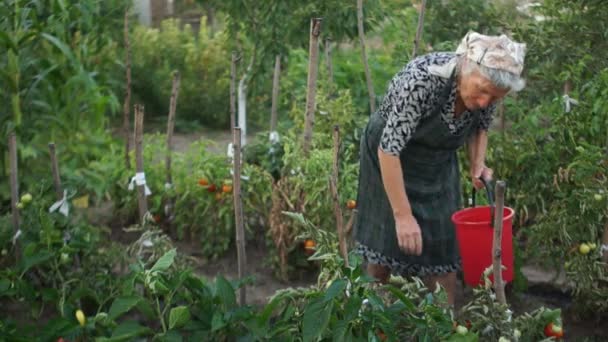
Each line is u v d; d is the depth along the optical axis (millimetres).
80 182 4355
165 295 3205
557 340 3240
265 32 5426
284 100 6047
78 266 3682
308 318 2797
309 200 4035
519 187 4434
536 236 3867
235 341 3164
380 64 6227
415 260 3303
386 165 3006
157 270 3145
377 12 5637
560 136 4211
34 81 4250
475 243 3143
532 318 3137
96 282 3611
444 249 3316
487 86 2723
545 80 4672
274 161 4832
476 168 3346
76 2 4430
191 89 8359
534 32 4734
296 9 5402
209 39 8781
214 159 4504
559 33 4633
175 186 4617
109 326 3277
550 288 3986
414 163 3182
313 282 4176
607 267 3590
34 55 4324
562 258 3793
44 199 3816
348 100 4875
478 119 3258
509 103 4535
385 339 2982
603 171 3650
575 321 3729
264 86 6645
